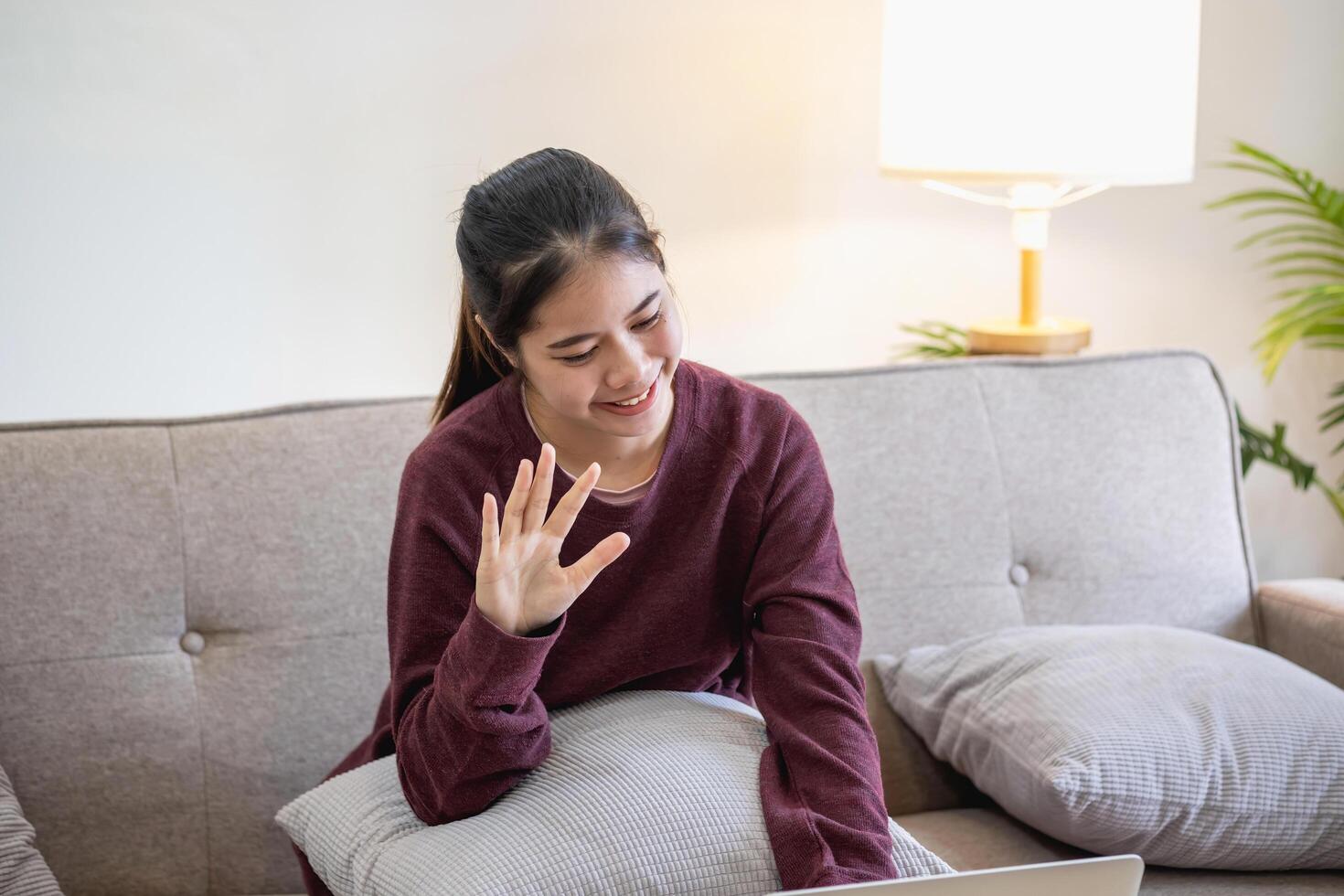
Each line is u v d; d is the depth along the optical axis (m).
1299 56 2.71
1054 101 1.98
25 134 2.22
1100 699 1.56
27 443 1.62
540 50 2.40
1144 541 1.92
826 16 2.50
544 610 1.12
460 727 1.17
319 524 1.68
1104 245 2.72
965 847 1.61
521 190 1.13
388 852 1.22
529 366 1.16
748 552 1.36
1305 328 2.49
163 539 1.63
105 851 1.58
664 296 1.14
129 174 2.27
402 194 2.39
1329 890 1.49
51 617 1.58
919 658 1.79
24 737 1.56
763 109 2.51
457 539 1.28
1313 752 1.52
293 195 2.35
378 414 1.75
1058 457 1.92
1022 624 1.88
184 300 2.34
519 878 1.13
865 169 2.58
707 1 2.45
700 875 1.15
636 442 1.30
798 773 1.21
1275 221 2.78
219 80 2.28
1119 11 1.96
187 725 1.61
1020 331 2.21
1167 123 2.01
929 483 1.88
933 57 2.03
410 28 2.34
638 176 2.49
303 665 1.66
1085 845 1.52
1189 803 1.47
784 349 2.62
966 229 2.65
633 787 1.20
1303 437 2.88
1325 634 1.83
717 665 1.41
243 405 2.40
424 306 2.44
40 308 2.28
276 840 1.64
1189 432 1.98
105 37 2.22
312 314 2.40
